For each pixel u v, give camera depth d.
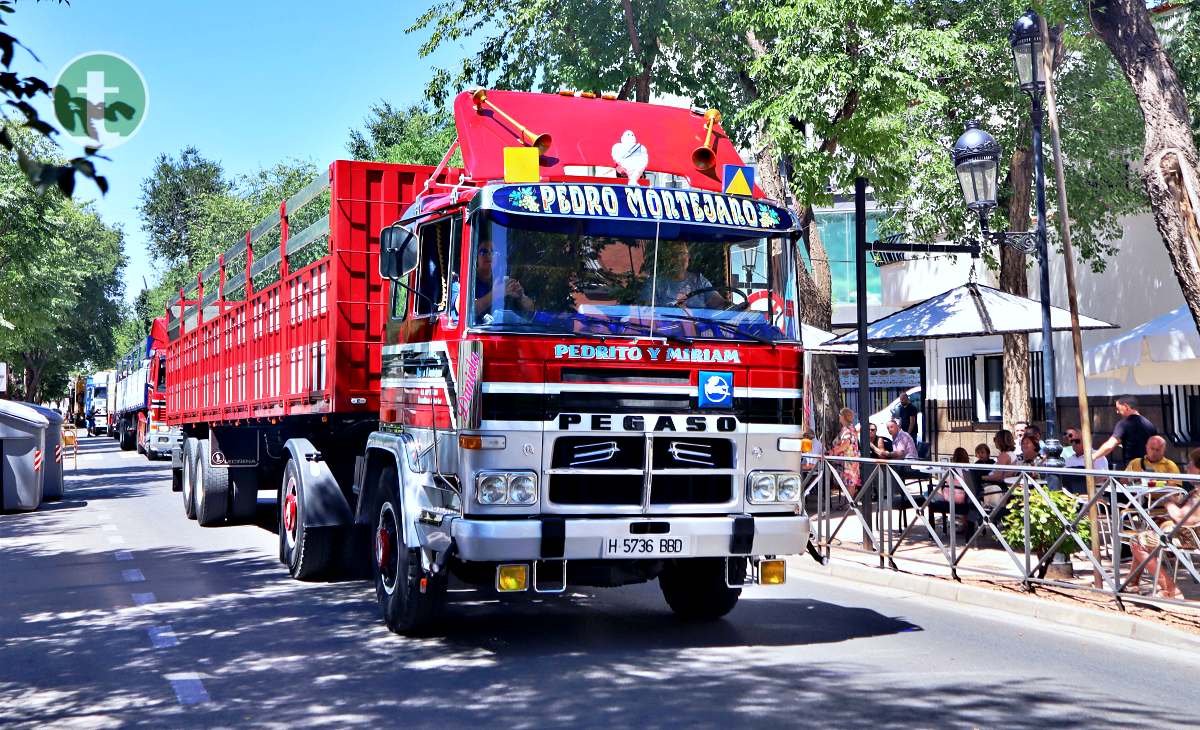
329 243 10.08
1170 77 10.63
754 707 5.95
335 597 9.78
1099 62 19.44
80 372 81.75
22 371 58.97
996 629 8.35
